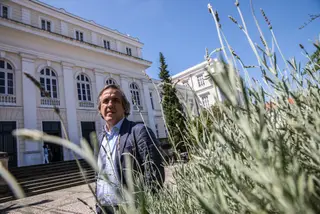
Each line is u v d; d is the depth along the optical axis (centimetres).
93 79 1744
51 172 1084
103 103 167
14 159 1179
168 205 83
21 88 1316
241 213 32
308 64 75
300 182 22
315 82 67
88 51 1755
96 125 1630
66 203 526
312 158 38
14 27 1345
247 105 29
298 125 40
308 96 61
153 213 70
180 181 85
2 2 1419
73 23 1809
